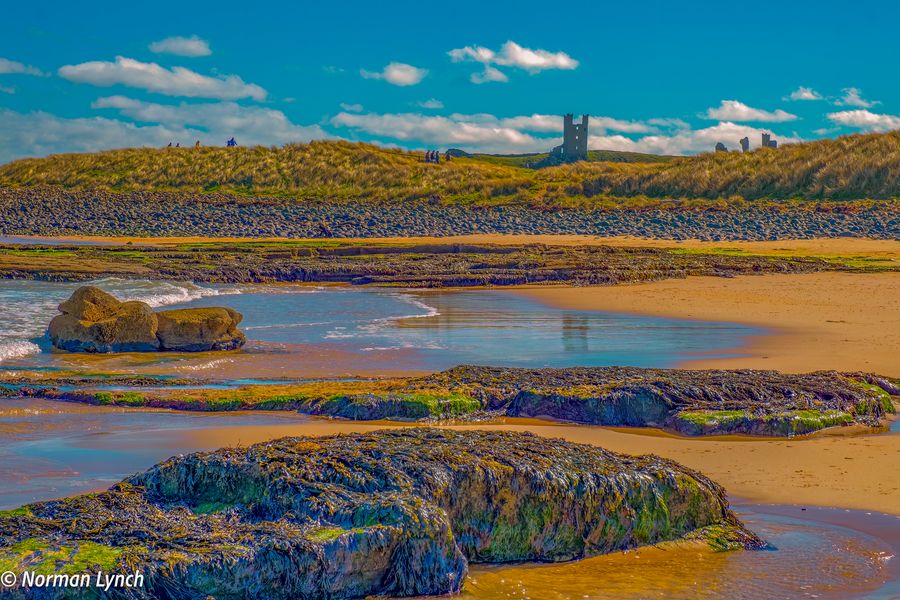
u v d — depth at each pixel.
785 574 7.69
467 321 24.12
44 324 21.86
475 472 7.75
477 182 65.69
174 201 60.25
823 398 13.57
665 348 19.58
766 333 21.78
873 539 8.55
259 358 18.30
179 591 6.39
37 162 75.31
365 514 7.06
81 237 49.19
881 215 51.19
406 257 40.31
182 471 7.82
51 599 6.16
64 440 11.63
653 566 7.82
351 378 16.25
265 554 6.63
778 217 51.81
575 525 7.97
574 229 52.00
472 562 7.71
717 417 12.62
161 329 19.14
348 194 66.88
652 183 62.47
